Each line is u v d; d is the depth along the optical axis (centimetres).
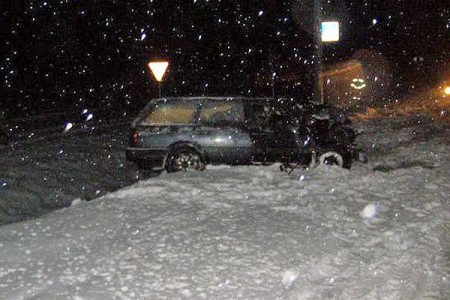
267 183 1014
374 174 1134
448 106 3459
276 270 668
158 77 1984
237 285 628
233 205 890
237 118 1352
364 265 711
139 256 694
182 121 1356
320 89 2377
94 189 1351
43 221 819
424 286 688
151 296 598
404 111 3231
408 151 1773
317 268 690
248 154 1338
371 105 3697
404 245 783
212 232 773
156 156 1348
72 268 660
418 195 1013
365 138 2153
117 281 629
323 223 829
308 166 1354
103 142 1953
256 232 777
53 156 1622
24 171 1396
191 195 934
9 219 1073
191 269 661
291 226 805
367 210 897
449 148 1775
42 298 588
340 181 1059
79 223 807
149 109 1366
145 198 923
